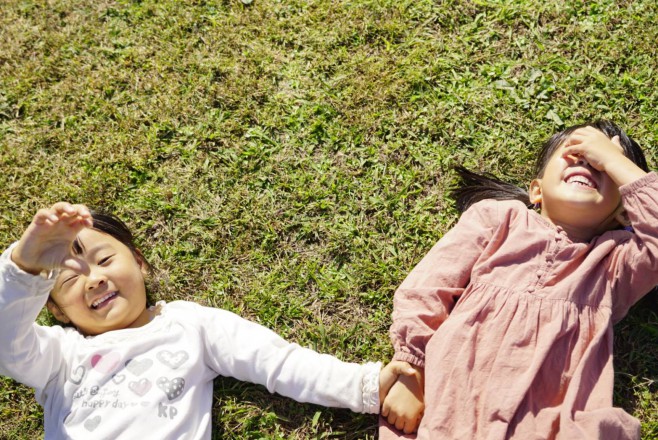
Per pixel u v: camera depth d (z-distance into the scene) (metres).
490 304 2.30
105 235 2.48
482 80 3.04
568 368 2.19
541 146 2.86
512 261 2.37
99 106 3.13
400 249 2.76
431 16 3.20
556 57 3.05
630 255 2.31
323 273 2.75
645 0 3.12
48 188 2.95
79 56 3.28
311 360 2.39
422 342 2.32
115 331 2.42
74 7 3.40
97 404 2.26
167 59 3.22
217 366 2.44
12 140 3.09
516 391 2.13
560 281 2.31
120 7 3.39
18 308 2.06
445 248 2.47
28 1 3.42
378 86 3.05
